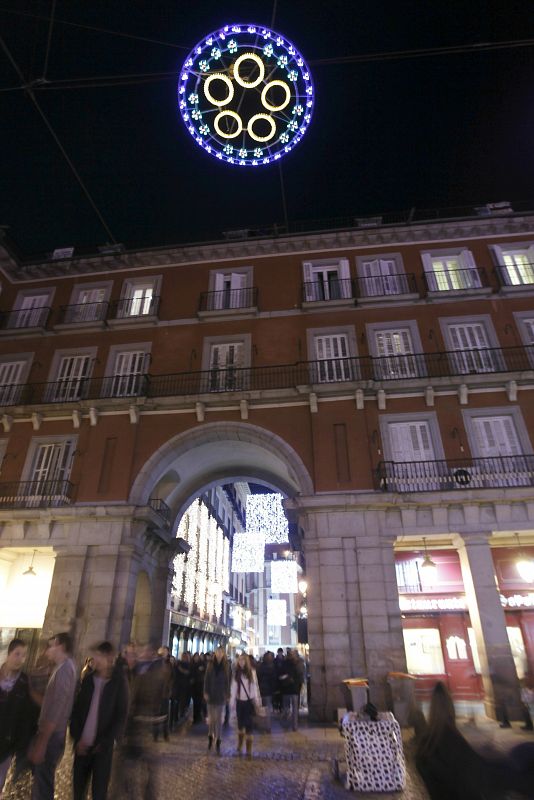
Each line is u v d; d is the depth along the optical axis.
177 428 14.83
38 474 14.69
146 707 4.82
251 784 6.18
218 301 17.19
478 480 12.73
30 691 4.21
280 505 25.23
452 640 12.51
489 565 11.75
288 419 14.47
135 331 16.92
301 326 16.17
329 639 11.40
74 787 3.88
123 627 12.21
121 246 19.25
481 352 15.01
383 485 12.79
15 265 18.66
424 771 2.87
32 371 16.59
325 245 17.83
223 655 8.52
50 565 14.52
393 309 16.11
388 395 14.41
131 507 13.32
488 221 17.16
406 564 13.33
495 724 9.92
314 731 9.84
